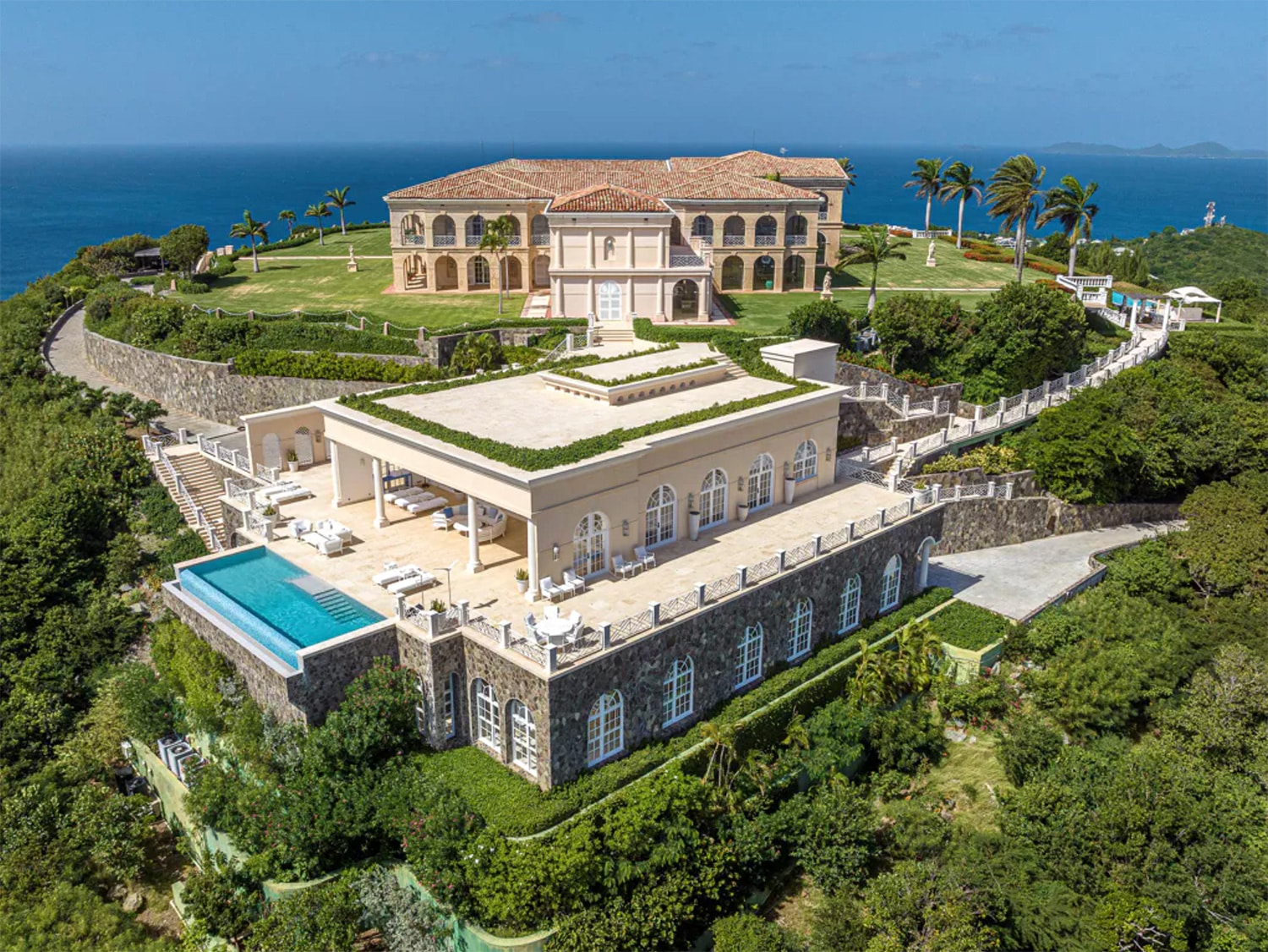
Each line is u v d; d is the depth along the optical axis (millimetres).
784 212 71938
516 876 23719
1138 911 25344
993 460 49688
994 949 25453
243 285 76250
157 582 38875
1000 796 30516
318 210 99188
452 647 28156
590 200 60812
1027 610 40469
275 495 38719
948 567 45250
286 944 24172
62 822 29234
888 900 25625
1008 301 56562
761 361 43344
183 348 55344
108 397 53406
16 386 56594
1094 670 34219
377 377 51375
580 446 31391
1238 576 42312
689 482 35125
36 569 38062
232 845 27266
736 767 29578
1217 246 168875
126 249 87000
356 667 28547
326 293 72750
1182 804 27422
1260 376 65625
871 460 47281
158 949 25828
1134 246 179500
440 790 26188
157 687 32375
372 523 36875
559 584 31156
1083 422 48750
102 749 32375
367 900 25078
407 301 69375
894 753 32812
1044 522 49156
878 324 56312
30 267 191250
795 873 29453
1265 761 31328
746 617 31359
